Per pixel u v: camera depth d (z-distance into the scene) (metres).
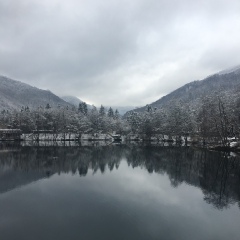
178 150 105.75
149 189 45.34
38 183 50.03
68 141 168.00
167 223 30.58
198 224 30.23
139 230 28.62
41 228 29.27
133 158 85.06
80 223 30.47
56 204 37.25
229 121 100.75
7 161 78.62
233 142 101.62
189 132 144.38
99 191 44.06
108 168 66.94
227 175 56.53
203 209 35.09
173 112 148.00
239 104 97.81
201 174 57.81
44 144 140.62
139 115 197.25
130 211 34.31
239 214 33.53
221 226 29.83
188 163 73.38
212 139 117.44
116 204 37.22
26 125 182.88
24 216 32.66
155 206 36.28
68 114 187.88
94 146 129.50
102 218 32.00
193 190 44.66
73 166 70.19
